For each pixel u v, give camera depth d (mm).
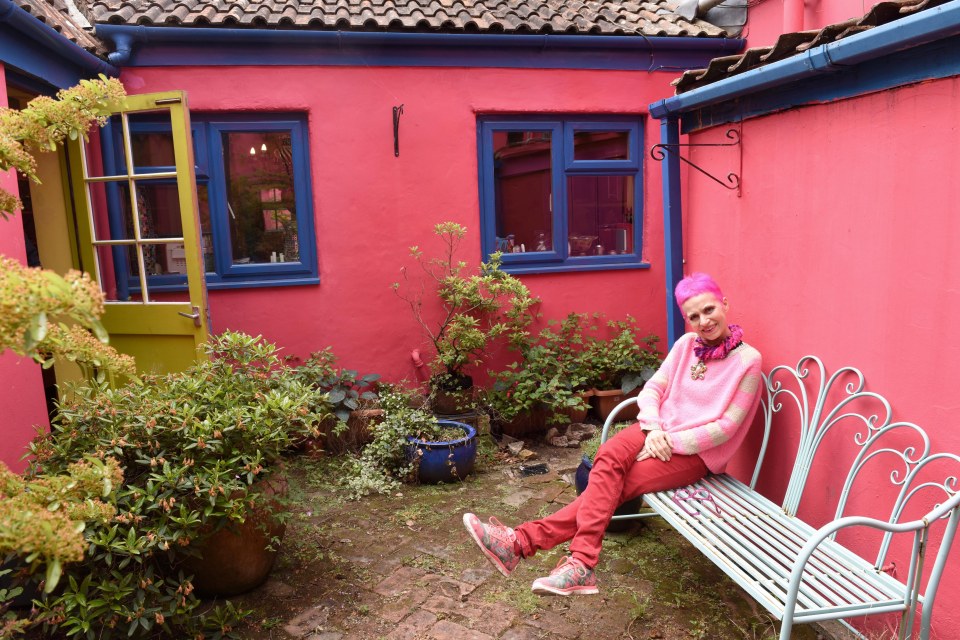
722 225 3410
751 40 5410
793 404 2922
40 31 3451
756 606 2787
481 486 4148
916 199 2256
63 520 1511
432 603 2852
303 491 4047
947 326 2162
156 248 4762
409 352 5148
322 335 4984
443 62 4949
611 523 3398
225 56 4605
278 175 4926
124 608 2350
